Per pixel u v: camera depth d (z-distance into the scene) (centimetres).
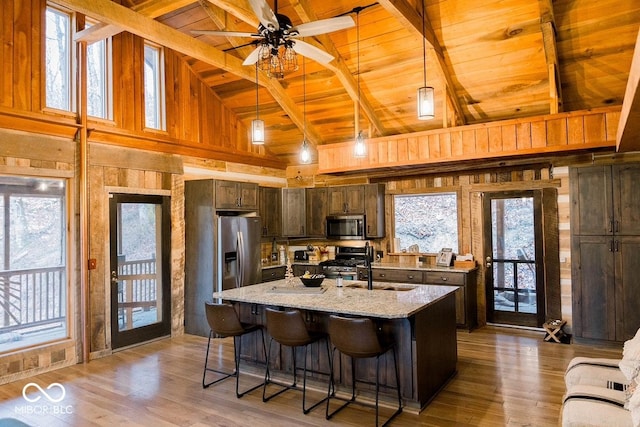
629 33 421
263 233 708
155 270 564
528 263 592
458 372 423
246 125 716
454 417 325
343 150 615
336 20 319
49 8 459
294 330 349
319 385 389
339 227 711
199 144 620
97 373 434
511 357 468
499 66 496
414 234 688
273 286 455
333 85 601
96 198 493
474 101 554
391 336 346
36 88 436
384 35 497
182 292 595
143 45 550
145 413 339
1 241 428
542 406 341
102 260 498
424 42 452
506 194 605
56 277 471
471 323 590
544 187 574
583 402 236
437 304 383
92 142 490
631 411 201
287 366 408
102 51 514
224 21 500
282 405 354
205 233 582
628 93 270
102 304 495
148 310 554
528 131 480
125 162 525
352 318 349
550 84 465
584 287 507
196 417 331
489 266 618
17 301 441
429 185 666
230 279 591
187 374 430
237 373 384
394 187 697
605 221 495
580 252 509
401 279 623
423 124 622
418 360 336
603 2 402
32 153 433
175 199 590
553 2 412
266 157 751
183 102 602
